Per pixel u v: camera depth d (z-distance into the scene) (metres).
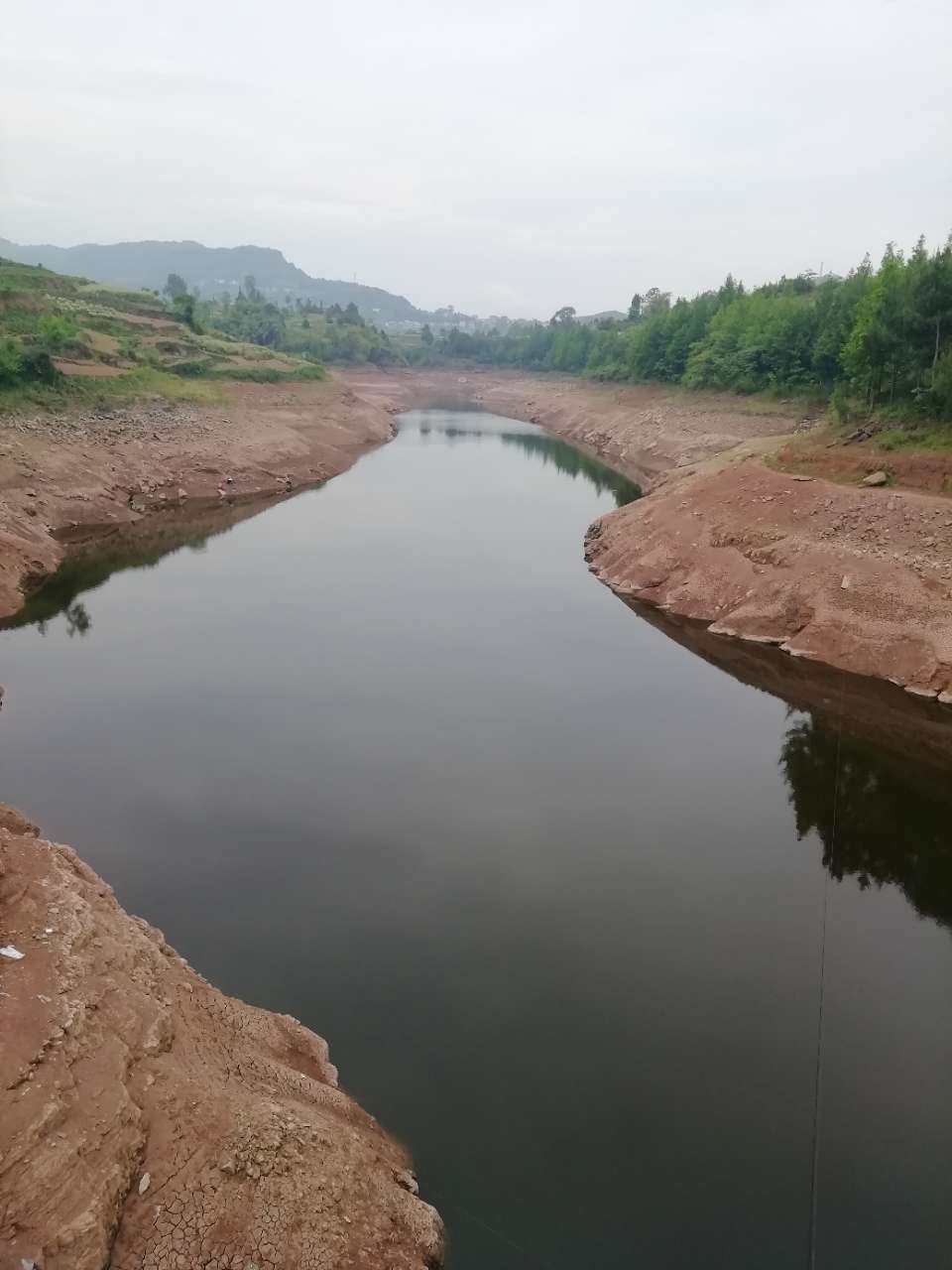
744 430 73.81
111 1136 9.58
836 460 40.91
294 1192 10.29
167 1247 9.27
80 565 43.69
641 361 107.88
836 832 21.80
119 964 12.41
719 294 106.44
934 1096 13.95
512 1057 14.41
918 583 31.62
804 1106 13.66
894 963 17.16
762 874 19.97
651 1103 13.62
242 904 18.05
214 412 71.69
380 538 51.69
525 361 178.88
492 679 30.78
